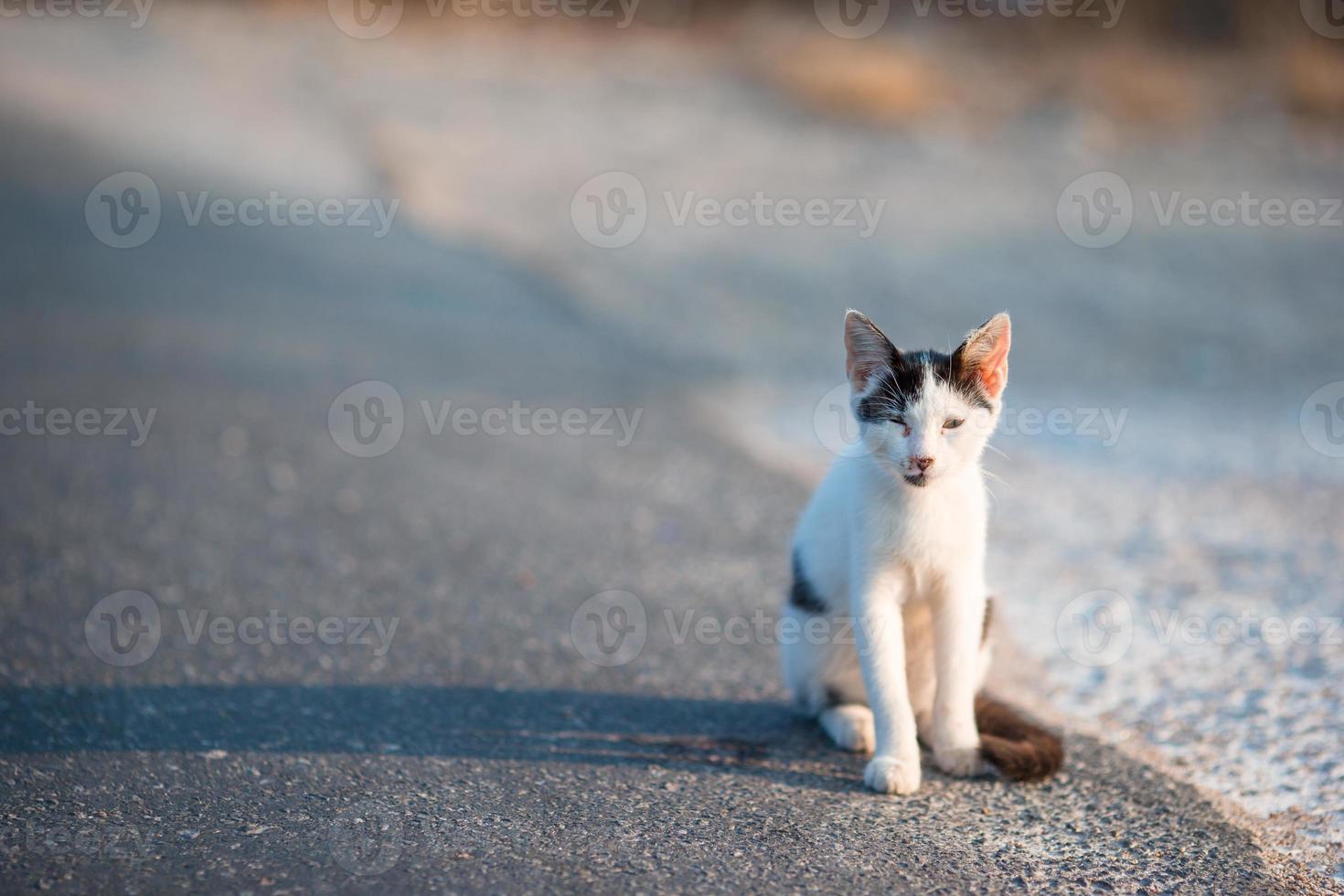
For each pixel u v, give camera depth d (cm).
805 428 1077
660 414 1105
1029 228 1806
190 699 520
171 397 1077
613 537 802
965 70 2598
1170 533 802
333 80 2569
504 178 2047
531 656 600
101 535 748
